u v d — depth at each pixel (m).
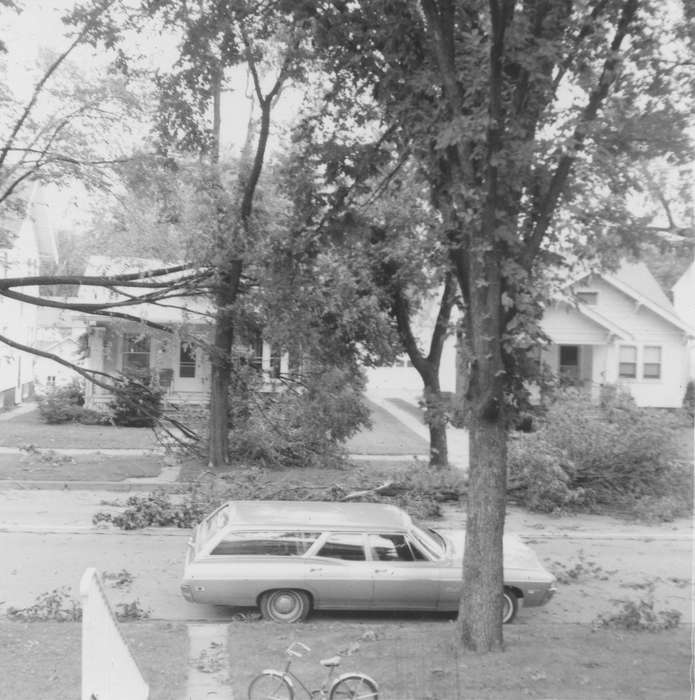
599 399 21.25
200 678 7.53
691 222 9.51
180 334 19.86
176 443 21.58
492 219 8.22
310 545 10.06
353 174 12.88
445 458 19.55
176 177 17.78
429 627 9.74
